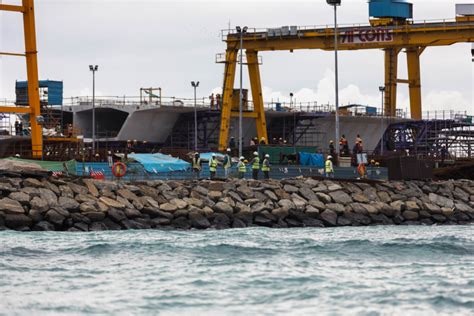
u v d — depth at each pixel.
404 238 92.31
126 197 109.12
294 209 117.56
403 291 57.84
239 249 79.31
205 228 110.31
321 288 58.88
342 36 180.88
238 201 115.94
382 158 172.62
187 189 114.75
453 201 132.50
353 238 93.38
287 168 146.25
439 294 56.62
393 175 136.62
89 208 104.06
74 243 84.00
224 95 191.12
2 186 102.69
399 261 73.56
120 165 115.94
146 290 58.03
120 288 58.66
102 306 53.22
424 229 113.00
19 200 101.00
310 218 118.44
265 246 82.25
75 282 60.97
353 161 161.50
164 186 114.00
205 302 54.56
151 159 139.50
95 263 70.44
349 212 121.88
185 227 109.50
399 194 129.38
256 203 116.50
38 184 104.81
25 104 192.50
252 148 167.12
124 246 80.50
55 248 79.31
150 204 109.69
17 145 176.12
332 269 67.75
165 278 62.75
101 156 154.38
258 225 115.19
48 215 101.06
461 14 178.38
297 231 106.00
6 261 71.06
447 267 69.31
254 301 54.94
